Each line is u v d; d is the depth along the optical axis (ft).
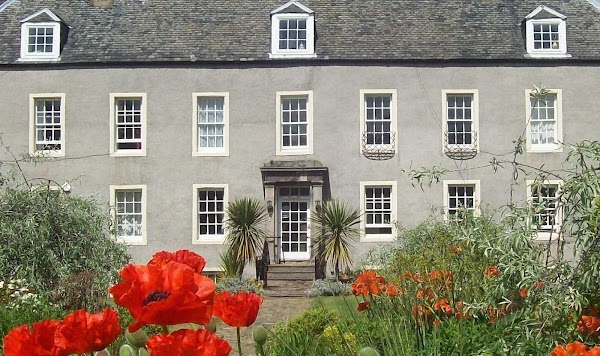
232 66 76.79
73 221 40.75
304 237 76.64
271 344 22.15
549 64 75.77
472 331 19.44
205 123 77.25
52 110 77.61
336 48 76.79
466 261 22.09
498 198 74.64
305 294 63.87
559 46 76.33
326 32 78.23
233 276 68.69
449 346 18.76
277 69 76.59
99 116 76.59
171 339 7.18
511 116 75.66
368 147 75.82
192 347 7.14
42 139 77.46
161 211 75.77
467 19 79.51
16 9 82.28
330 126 75.97
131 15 81.05
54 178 75.97
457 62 75.92
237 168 76.02
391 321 18.61
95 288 37.86
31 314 30.58
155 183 76.02
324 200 75.20
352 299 57.62
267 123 76.33
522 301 19.26
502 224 22.49
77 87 76.79
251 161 76.13
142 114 76.64
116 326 8.34
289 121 77.10
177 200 75.92
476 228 21.86
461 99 76.69
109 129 76.38
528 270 17.44
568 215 18.42
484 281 21.15
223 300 9.90
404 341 17.10
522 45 76.89
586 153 19.47
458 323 19.71
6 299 34.14
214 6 81.61
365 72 76.23
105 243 42.11
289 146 76.89
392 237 74.69
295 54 76.54
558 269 17.49
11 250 38.06
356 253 74.33
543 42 76.74
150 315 7.29
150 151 76.28
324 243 69.51
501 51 76.23
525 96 75.77
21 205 39.88
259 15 80.43
